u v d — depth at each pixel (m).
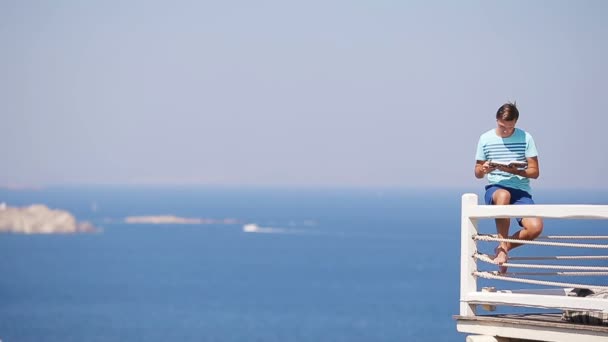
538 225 18.03
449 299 171.88
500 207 17.16
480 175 18.89
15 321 145.00
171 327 139.62
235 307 164.62
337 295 181.38
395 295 179.50
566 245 16.56
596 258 17.94
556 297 16.53
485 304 17.34
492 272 18.00
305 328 136.75
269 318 149.50
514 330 16.80
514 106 18.55
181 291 191.88
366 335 128.12
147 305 168.12
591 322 16.27
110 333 132.62
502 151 18.73
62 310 159.62
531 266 17.45
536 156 18.59
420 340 121.69
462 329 17.47
